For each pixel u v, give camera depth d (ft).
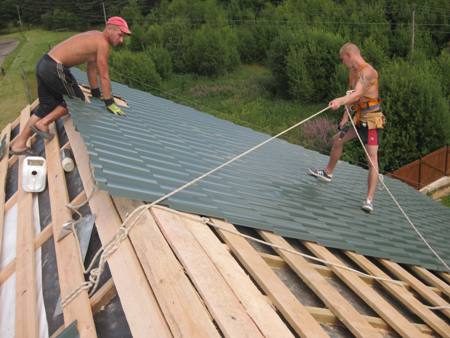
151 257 7.84
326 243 12.50
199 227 9.52
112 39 15.43
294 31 91.97
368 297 10.18
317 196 17.37
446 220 25.98
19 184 15.23
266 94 87.81
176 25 108.37
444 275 15.67
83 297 8.11
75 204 11.38
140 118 18.42
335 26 98.68
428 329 10.64
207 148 17.81
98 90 17.93
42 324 8.91
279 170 19.39
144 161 12.10
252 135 26.76
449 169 55.06
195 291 7.30
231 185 13.78
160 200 9.48
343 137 18.24
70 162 13.97
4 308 10.04
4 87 95.86
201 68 101.09
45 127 16.16
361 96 16.07
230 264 8.48
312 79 80.43
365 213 17.99
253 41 108.68
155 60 97.81
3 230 13.25
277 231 11.51
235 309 7.16
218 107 84.33
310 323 7.94
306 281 9.73
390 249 14.78
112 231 8.96
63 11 158.92
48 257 10.71
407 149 57.77
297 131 71.51
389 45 92.63
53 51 15.33
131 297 7.27
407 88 57.41
